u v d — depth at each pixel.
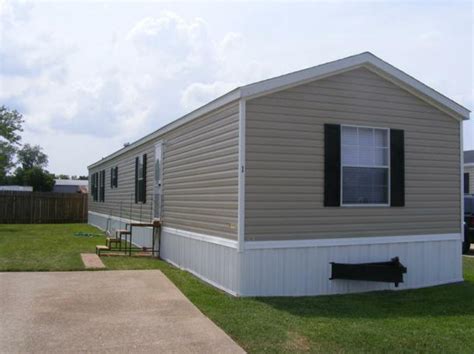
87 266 9.43
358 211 7.91
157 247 11.66
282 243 7.28
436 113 8.73
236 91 7.15
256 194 7.13
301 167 7.45
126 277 8.34
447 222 8.78
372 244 7.99
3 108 24.11
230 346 4.79
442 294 7.67
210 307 6.34
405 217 8.34
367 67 8.04
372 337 5.12
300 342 4.93
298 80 7.41
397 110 8.34
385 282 7.92
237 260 7.11
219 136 7.91
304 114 7.52
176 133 10.41
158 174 11.91
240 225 7.04
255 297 7.02
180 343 4.87
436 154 8.71
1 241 14.30
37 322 5.53
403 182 8.33
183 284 7.94
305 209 7.46
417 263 8.41
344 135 7.93
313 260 7.52
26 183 46.50
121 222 16.38
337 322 5.76
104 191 20.27
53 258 10.42
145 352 4.60
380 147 8.22
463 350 4.80
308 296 7.34
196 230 8.92
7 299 6.62
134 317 5.80
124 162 16.25
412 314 6.36
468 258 12.51
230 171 7.43
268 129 7.25
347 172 7.93
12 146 25.44
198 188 8.88
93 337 5.02
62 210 26.53
